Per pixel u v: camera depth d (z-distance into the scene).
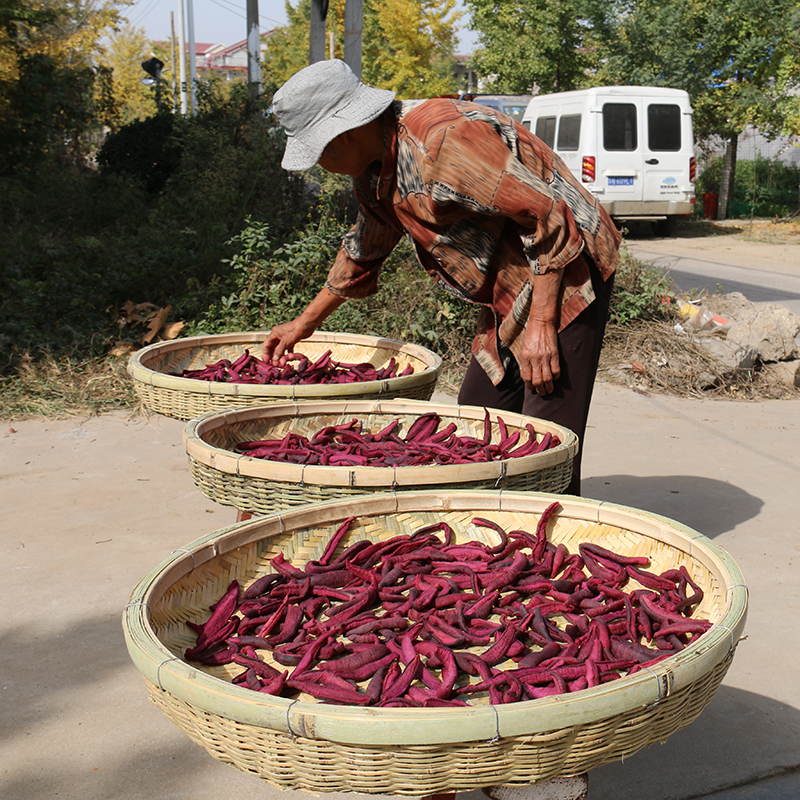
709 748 2.28
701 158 20.61
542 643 1.74
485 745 1.25
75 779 2.13
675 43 17.34
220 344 3.99
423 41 25.53
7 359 6.00
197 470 2.46
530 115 15.09
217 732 1.34
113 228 10.04
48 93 13.95
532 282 2.48
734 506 3.96
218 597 1.90
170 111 15.49
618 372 6.32
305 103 2.25
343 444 2.76
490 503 2.22
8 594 3.08
